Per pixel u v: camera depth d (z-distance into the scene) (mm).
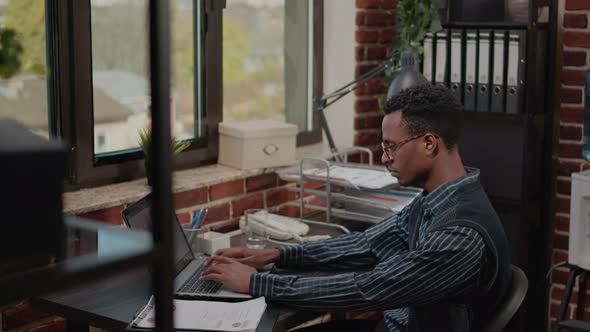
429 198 1977
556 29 3344
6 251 435
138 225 2150
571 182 3246
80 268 422
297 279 2002
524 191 3334
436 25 3408
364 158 3715
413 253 1876
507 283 1927
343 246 2297
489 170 3531
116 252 450
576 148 3375
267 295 1999
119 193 2682
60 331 2488
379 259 2264
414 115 1993
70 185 2688
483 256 1854
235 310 1929
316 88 3736
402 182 2064
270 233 2641
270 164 3166
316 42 3701
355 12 3611
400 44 3523
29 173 439
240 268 2102
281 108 3611
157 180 467
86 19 2658
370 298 1878
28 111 2535
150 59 458
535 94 3314
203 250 2480
